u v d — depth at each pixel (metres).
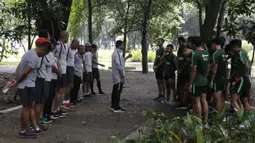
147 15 23.91
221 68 7.67
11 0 13.73
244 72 7.60
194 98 7.38
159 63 11.01
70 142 6.52
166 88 11.34
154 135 3.87
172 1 23.89
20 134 6.71
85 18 26.73
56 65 7.96
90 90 13.62
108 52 51.53
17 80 6.50
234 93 7.63
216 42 7.86
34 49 6.49
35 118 6.86
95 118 8.60
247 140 3.83
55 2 10.98
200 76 7.29
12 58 38.31
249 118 4.02
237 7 8.98
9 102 10.26
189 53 7.52
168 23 25.03
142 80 18.81
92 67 12.39
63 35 8.30
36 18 10.74
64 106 9.45
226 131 3.78
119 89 9.41
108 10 25.83
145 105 10.59
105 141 6.60
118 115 9.00
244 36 9.03
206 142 3.59
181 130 3.82
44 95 6.90
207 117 7.24
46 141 6.53
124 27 25.06
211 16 10.63
